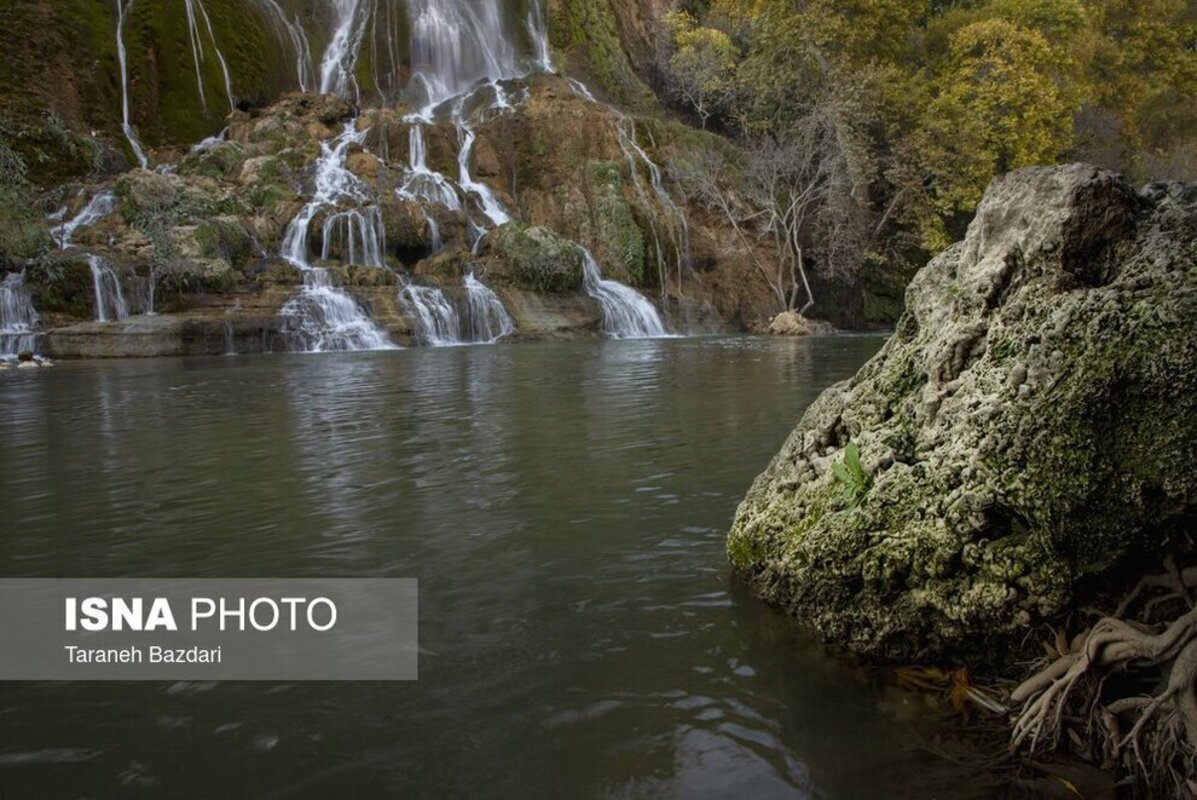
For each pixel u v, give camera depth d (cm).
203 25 2841
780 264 2738
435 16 3544
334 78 3281
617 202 2606
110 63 2559
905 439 243
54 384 993
